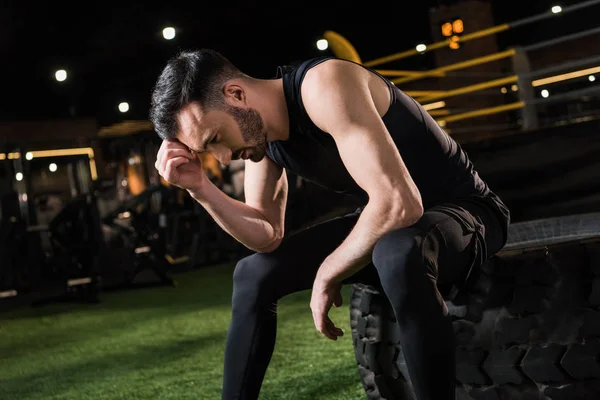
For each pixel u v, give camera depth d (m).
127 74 12.52
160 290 6.59
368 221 1.50
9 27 11.71
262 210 1.89
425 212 1.59
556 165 4.04
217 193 1.79
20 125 9.62
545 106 7.47
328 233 1.78
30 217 8.51
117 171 11.30
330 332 1.63
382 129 1.51
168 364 3.29
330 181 1.78
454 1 7.92
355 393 2.39
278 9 12.78
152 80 12.39
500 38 11.05
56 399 2.88
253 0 12.67
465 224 1.58
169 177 1.73
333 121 1.52
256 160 1.66
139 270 6.98
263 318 1.69
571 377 1.51
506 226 1.81
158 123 1.63
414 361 1.44
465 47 7.53
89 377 3.22
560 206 4.04
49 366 3.62
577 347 1.50
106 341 4.17
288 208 5.48
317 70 1.57
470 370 1.59
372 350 1.74
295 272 1.71
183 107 1.57
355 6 12.51
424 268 1.44
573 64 6.01
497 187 4.19
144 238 7.07
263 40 13.07
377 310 1.73
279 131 1.65
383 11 12.29
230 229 1.82
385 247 1.47
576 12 10.50
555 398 1.53
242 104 1.58
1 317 6.00
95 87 12.45
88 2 12.06
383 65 12.38
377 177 1.47
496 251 1.78
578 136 3.97
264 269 1.69
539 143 4.07
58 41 12.13
